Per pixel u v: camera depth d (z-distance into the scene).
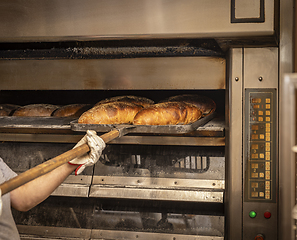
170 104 1.41
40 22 1.31
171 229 1.50
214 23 1.19
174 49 1.35
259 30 1.16
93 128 1.26
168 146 1.62
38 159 1.71
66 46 1.41
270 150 1.29
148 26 1.23
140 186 1.55
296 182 1.02
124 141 1.52
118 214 1.56
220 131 1.35
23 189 1.09
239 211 1.32
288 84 0.48
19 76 1.56
